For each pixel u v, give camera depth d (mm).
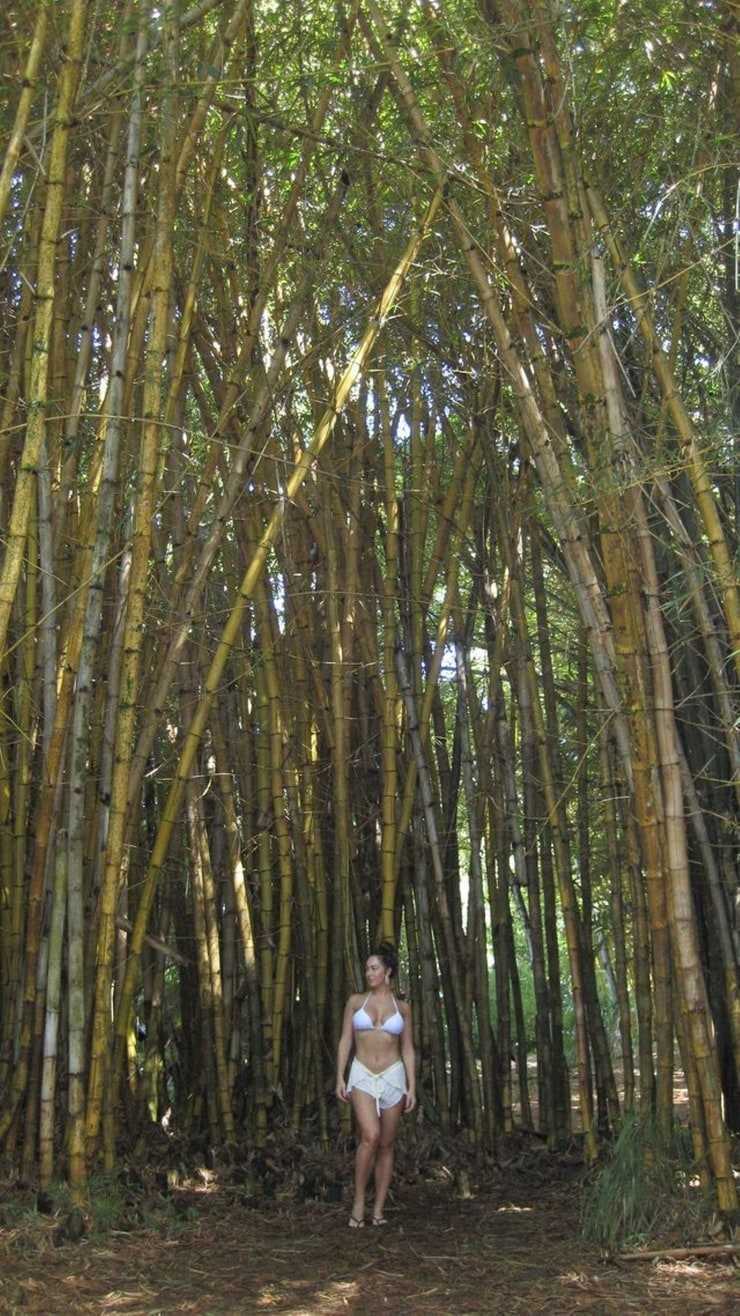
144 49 4723
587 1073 5852
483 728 6613
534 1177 5945
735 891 5258
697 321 5777
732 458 4695
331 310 6477
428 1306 3994
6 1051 5117
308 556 6559
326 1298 4086
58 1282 4137
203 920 6066
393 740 6113
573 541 4875
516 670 6535
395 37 5266
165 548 6242
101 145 5656
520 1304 3994
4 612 4234
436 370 6500
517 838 6496
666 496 4832
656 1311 3867
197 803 6102
